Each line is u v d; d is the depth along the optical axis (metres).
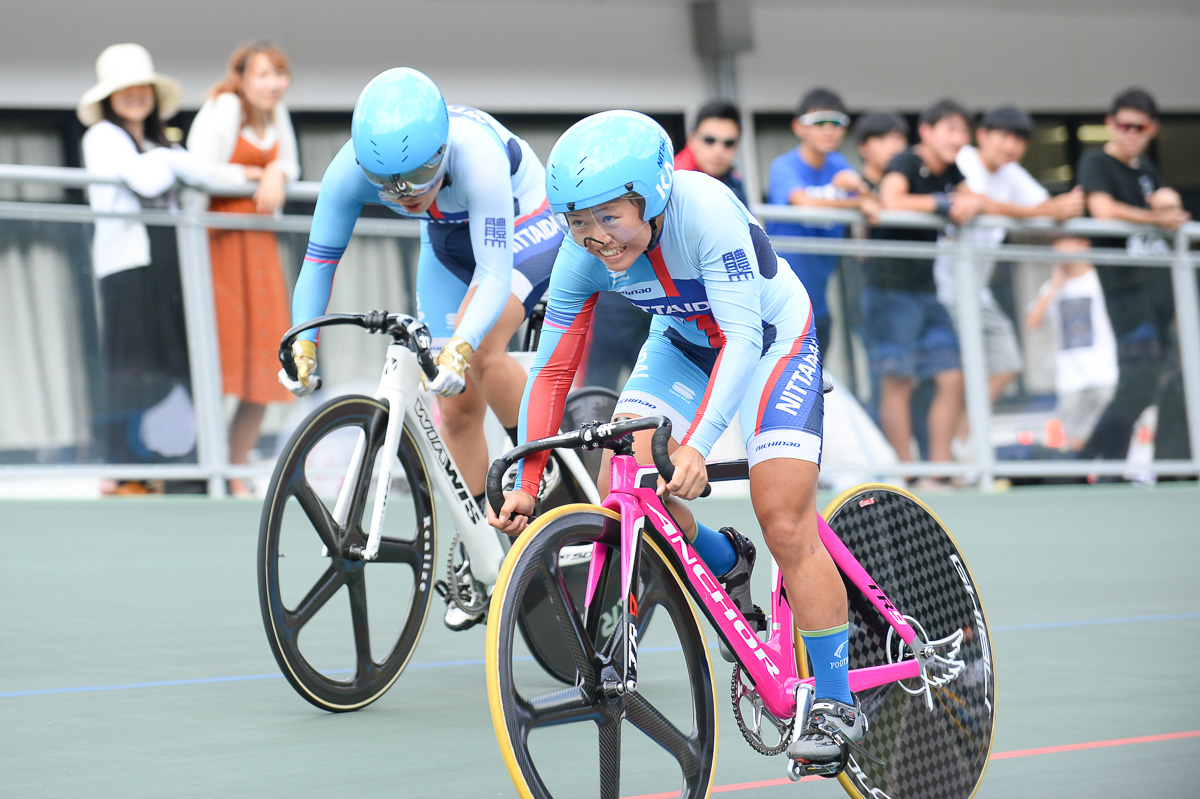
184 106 25.34
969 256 19.73
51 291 14.96
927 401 19.47
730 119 16.52
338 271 16.38
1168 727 7.84
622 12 29.09
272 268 16.08
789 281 6.26
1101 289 21.03
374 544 7.77
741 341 5.80
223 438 15.88
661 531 5.64
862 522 6.36
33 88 24.31
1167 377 21.52
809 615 5.82
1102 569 13.88
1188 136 34.28
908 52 31.61
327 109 26.62
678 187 5.88
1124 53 33.66
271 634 7.44
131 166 15.27
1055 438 20.53
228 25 25.69
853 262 18.91
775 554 5.90
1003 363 20.11
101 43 24.73
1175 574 13.62
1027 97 32.72
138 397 15.41
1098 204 21.17
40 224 14.90
